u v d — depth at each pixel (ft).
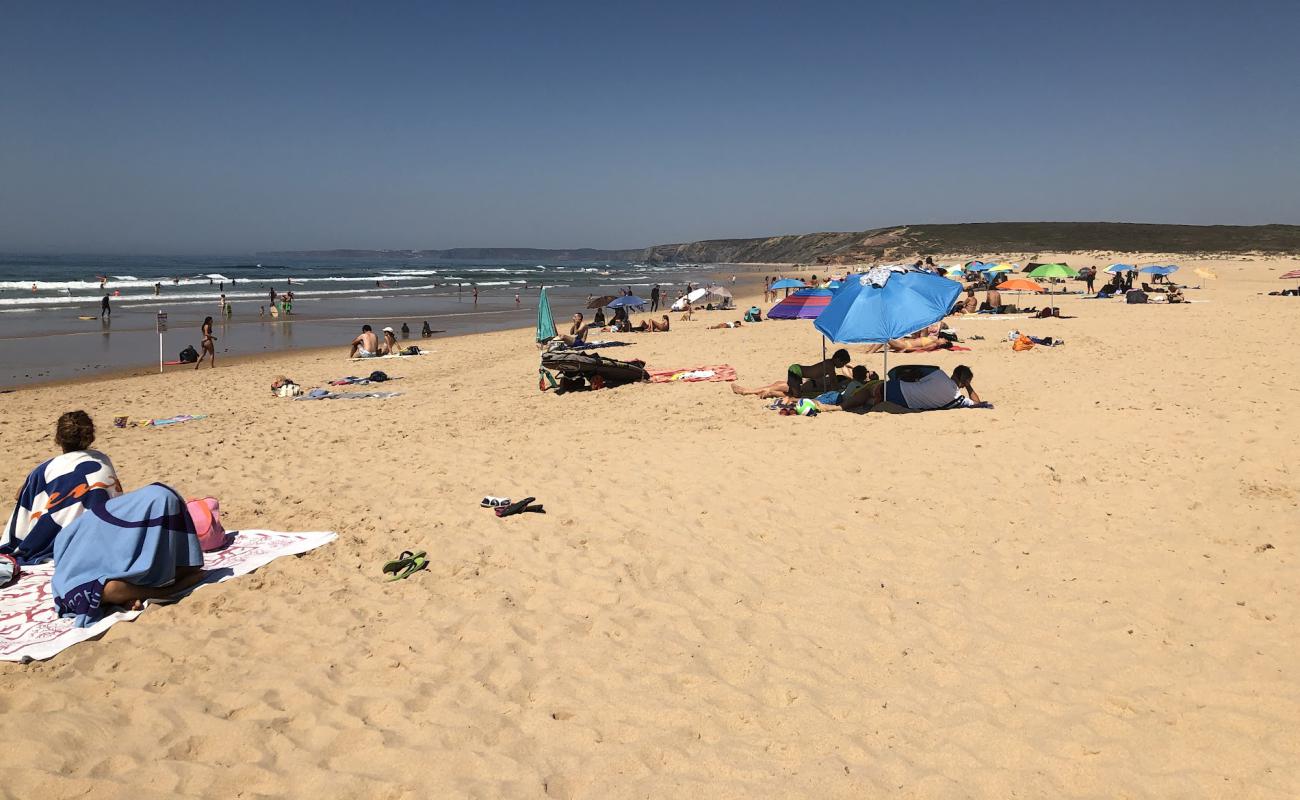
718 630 15.46
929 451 27.07
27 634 15.23
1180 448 25.57
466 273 335.67
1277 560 17.28
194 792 10.80
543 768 11.29
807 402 34.68
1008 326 69.62
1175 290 97.76
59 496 18.43
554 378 49.14
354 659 14.46
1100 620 15.37
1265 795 10.46
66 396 50.83
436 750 11.69
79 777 11.03
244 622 15.97
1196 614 15.38
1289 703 12.37
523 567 18.62
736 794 10.70
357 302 154.10
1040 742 11.75
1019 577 17.38
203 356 67.10
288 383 50.26
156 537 16.71
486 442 32.27
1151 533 19.30
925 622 15.58
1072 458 25.32
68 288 178.70
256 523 22.29
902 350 54.54
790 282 93.81
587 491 24.32
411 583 17.88
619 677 13.78
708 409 37.37
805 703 12.91
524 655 14.56
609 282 264.93
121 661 14.39
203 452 31.89
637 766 11.32
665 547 19.57
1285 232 419.33
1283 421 28.07
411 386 51.83
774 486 24.09
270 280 239.09
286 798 10.68
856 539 19.81
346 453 31.04
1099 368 43.68
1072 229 481.46
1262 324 65.31
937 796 10.64
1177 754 11.38
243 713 12.73
